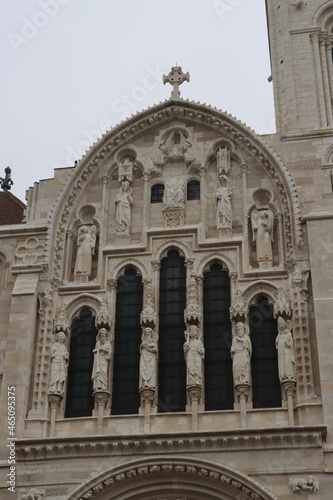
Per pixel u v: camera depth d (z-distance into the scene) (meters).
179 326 40.84
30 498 36.12
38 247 43.22
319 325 38.34
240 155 44.78
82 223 44.47
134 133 46.34
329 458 35.50
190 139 45.72
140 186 45.22
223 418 37.62
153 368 39.06
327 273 39.69
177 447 36.50
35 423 38.44
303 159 43.56
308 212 41.84
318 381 37.81
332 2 49.91
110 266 42.62
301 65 47.97
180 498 36.19
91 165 45.56
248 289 40.91
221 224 42.84
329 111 46.50
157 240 43.00
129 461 36.38
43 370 39.84
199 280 41.50
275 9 50.50
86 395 39.72
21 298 41.34
